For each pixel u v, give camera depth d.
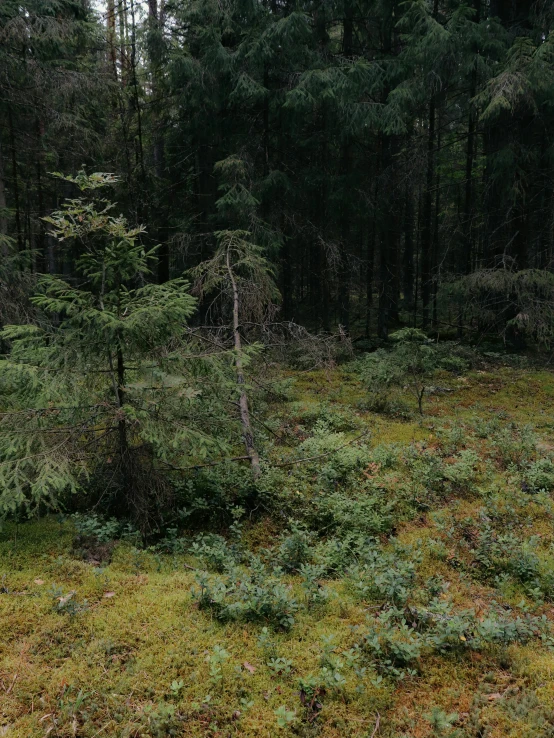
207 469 6.59
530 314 12.31
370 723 3.07
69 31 11.52
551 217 14.14
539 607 4.51
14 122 14.48
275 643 3.65
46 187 17.66
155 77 15.88
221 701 3.10
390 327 18.92
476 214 16.66
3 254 11.00
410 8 12.95
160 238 16.69
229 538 5.73
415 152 14.81
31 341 4.99
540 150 14.00
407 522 6.01
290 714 2.91
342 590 4.57
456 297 14.68
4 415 4.93
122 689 3.15
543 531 5.78
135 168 15.75
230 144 14.65
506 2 14.48
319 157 16.28
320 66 13.27
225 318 9.03
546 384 11.71
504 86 11.01
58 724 2.88
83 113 13.70
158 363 5.30
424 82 13.13
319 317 20.38
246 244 8.38
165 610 3.96
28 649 3.45
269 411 9.43
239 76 12.78
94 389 5.19
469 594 4.73
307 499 6.28
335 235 15.88
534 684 3.44
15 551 4.66
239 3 13.07
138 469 5.46
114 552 4.90
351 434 8.71
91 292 5.24
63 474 4.54
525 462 7.39
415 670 3.48
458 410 10.09
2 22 10.57
